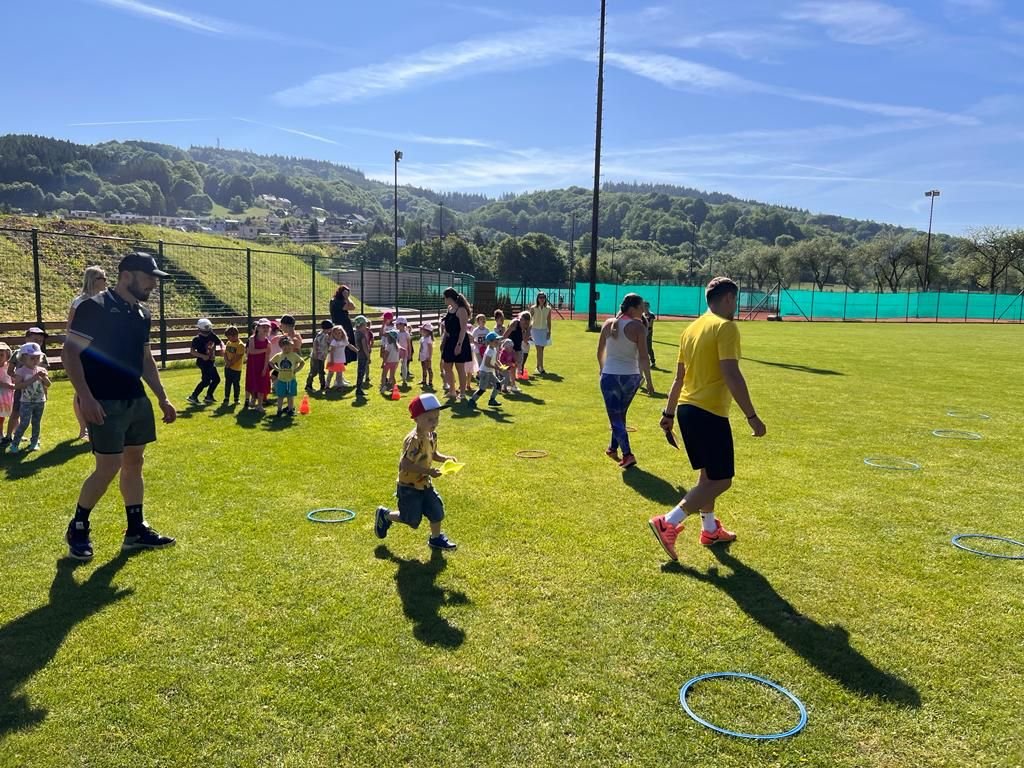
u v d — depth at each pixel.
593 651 3.55
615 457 7.58
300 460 7.29
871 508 6.00
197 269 24.67
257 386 10.16
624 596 4.19
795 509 5.93
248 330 17.31
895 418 10.42
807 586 4.38
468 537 5.10
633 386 7.19
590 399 11.74
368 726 2.93
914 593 4.30
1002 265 70.56
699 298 51.88
